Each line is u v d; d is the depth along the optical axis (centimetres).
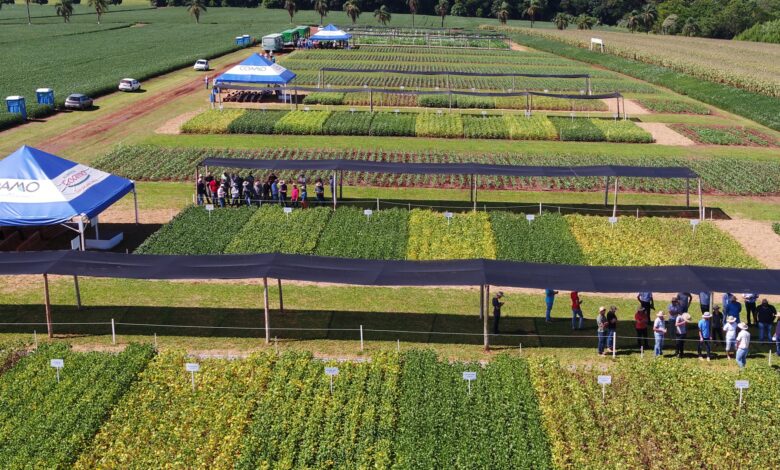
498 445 2698
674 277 3669
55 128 8462
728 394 3039
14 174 4628
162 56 15338
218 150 7362
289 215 5334
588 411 2902
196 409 2908
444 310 4009
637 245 4891
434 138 8231
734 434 2806
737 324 3538
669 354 3516
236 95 10438
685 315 3428
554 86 12000
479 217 5359
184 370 3195
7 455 2661
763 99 10212
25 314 3891
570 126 8650
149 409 2944
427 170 5653
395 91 9450
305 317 3888
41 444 2717
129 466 2616
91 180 4931
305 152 7388
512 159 7262
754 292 3525
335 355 3450
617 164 7075
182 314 3906
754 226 5431
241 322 3812
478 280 3575
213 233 4966
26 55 15300
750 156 7631
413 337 3669
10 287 4250
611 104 10588
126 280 4378
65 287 4259
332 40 17075
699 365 3394
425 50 17762
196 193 5688
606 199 5862
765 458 2670
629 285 3603
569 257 4638
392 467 2583
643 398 3016
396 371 3180
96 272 3638
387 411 2894
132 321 3812
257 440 2717
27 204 4519
